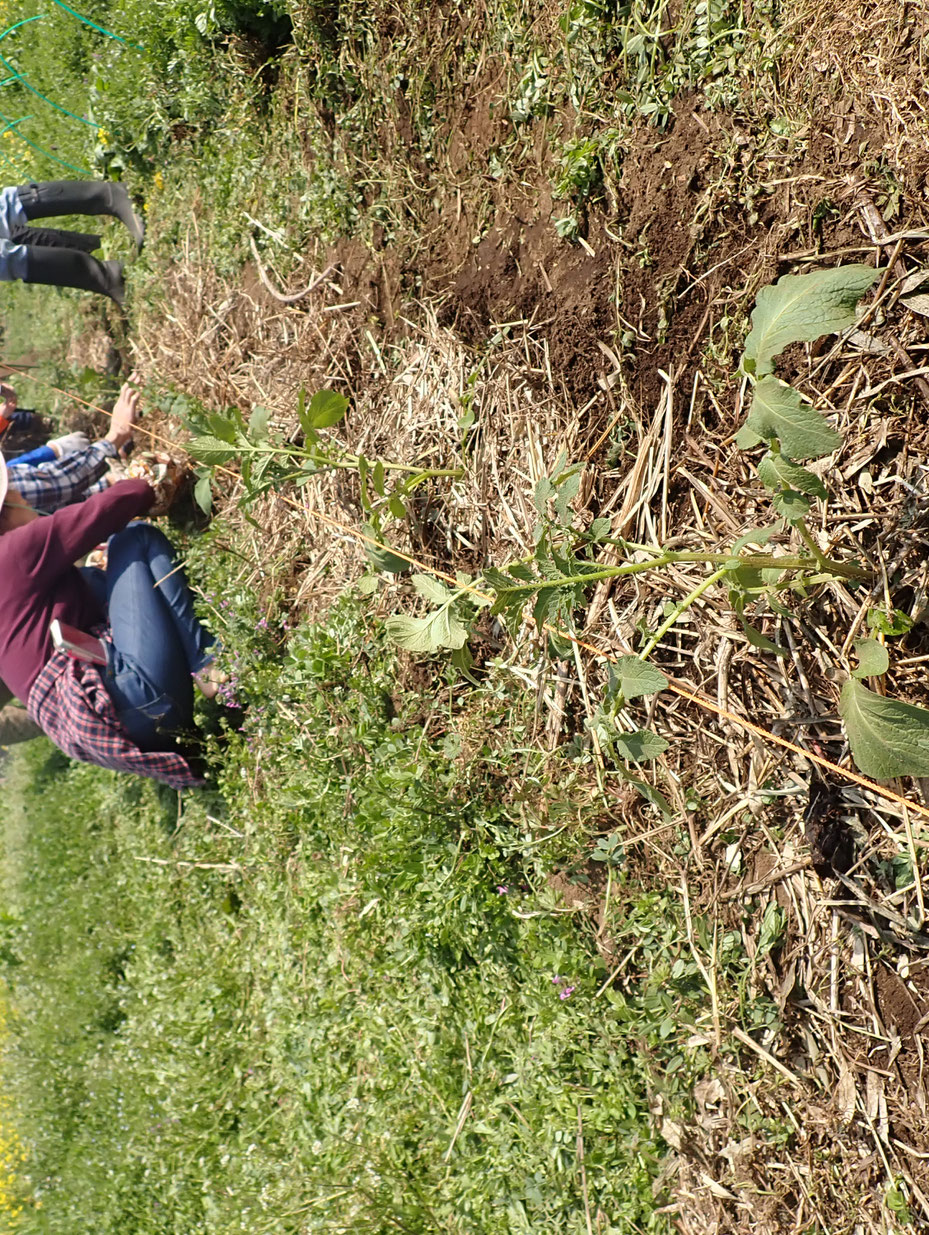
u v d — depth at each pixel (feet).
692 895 7.92
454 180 10.57
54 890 19.13
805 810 7.15
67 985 16.96
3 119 23.44
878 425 6.69
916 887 6.46
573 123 9.09
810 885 7.14
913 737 5.50
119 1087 14.97
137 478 13.75
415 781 9.73
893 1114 6.70
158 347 16.76
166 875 15.61
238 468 14.03
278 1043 12.22
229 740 13.80
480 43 10.10
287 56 13.15
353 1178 10.28
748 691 7.49
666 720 8.11
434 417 10.55
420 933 10.02
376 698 10.96
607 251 8.71
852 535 6.79
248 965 13.34
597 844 8.59
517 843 9.32
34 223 23.25
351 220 12.19
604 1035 8.45
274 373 13.47
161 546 14.19
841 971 6.99
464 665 7.90
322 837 11.74
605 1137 8.43
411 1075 10.27
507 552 9.71
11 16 23.49
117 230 19.53
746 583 6.22
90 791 19.99
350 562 11.84
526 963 9.23
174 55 16.05
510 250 9.80
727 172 7.63
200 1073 13.17
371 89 11.59
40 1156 15.51
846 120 6.79
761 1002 7.43
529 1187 8.80
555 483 7.74
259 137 14.08
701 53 7.73
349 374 12.08
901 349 6.56
